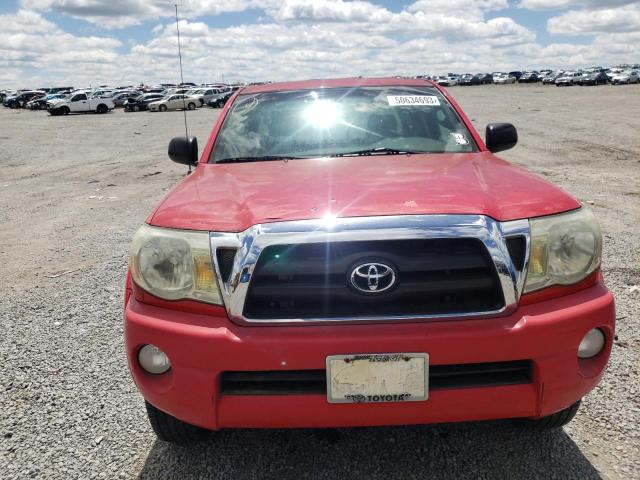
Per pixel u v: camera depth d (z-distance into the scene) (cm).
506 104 3066
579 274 200
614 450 238
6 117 3991
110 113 4369
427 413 192
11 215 848
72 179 1227
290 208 204
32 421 276
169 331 196
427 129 326
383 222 190
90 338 374
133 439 259
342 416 192
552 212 202
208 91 5125
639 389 285
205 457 243
